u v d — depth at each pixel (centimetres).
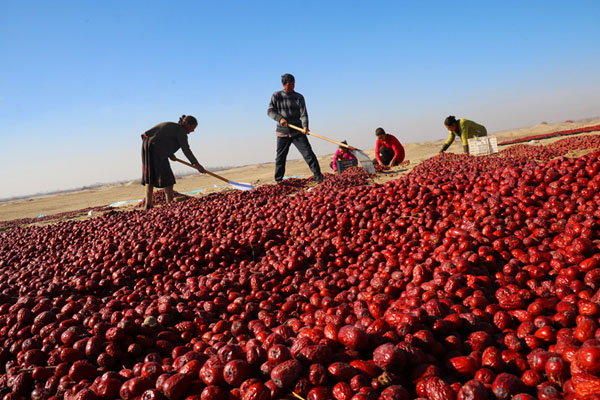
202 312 408
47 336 356
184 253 580
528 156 1359
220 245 569
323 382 252
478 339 289
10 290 526
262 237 610
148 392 261
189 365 277
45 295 478
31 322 382
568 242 430
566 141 1562
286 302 423
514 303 335
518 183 575
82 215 1573
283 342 288
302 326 366
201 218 804
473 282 365
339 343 284
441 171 948
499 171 623
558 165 599
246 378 258
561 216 486
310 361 259
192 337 382
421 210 589
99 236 810
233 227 723
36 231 986
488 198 559
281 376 246
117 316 396
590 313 297
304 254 537
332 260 533
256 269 522
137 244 588
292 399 246
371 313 351
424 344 275
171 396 258
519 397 226
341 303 406
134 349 335
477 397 225
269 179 2091
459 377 261
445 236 500
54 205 2652
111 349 326
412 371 259
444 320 304
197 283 478
